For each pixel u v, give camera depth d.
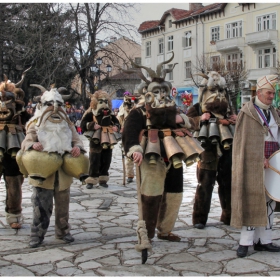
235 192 4.61
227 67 27.28
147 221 4.69
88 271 4.20
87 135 8.66
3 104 5.54
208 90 5.88
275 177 4.61
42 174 4.73
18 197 5.80
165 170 4.75
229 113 5.87
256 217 4.54
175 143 4.57
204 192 5.75
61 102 4.95
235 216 4.56
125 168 10.14
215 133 5.56
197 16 35.56
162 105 4.65
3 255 4.67
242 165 4.58
